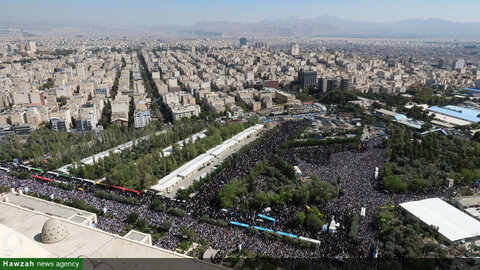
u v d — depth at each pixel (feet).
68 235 645.10
